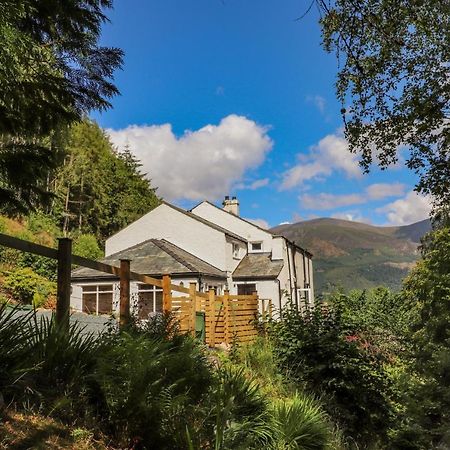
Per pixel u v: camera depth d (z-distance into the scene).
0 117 4.98
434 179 6.45
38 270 21.42
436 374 9.02
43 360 3.48
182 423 3.54
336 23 5.03
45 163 5.37
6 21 4.33
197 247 25.98
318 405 6.93
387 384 8.70
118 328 5.07
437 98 5.95
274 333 9.48
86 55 5.95
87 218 43.97
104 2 5.92
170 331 5.48
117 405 3.36
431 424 8.01
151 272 21.44
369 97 6.10
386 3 4.81
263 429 4.69
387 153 6.50
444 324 11.73
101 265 5.59
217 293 24.02
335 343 8.23
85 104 5.86
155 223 26.97
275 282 25.55
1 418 2.87
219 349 10.16
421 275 14.32
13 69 4.66
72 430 3.11
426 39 5.28
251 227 29.72
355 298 20.05
